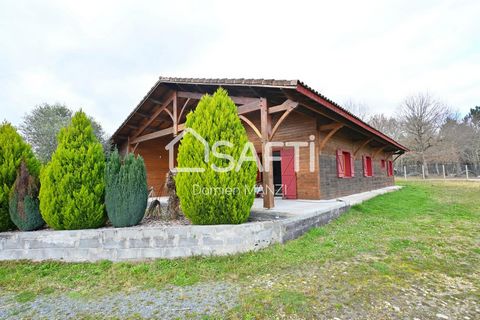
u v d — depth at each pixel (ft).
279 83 15.42
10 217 12.99
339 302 7.23
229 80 17.76
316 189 23.30
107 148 40.27
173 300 7.74
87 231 11.57
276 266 9.95
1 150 13.29
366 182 35.81
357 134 30.14
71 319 6.90
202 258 11.07
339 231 14.88
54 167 12.39
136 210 12.85
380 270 9.35
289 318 6.53
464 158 89.71
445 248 11.73
